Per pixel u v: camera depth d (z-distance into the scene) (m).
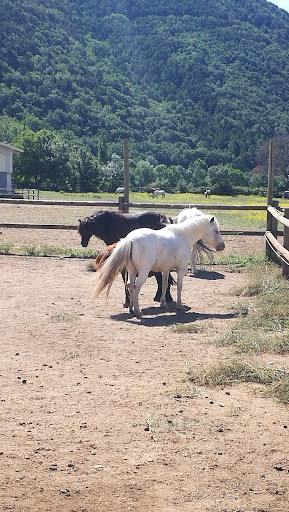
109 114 172.50
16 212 28.92
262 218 26.58
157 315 8.27
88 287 10.37
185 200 51.41
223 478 3.62
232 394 5.05
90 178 79.12
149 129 175.88
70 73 193.00
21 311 8.37
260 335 6.68
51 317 7.92
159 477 3.63
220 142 169.00
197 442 4.10
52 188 74.38
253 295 9.64
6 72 175.50
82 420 4.46
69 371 5.66
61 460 3.82
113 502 3.36
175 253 8.38
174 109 197.62
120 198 14.83
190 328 7.27
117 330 7.31
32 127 140.88
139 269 8.03
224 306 8.82
